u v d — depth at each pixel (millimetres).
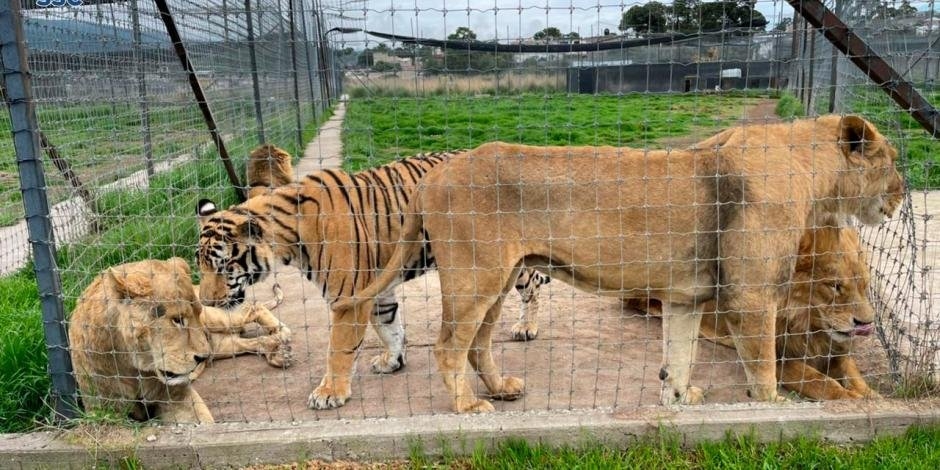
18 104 3865
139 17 7668
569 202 4129
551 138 11695
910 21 4863
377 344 5832
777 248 4109
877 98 5844
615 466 3686
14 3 3771
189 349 4090
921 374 4238
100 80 7281
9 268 8148
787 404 4090
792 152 4238
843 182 4469
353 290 4777
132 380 4230
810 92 9750
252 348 5633
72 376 4211
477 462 3812
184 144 9406
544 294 6891
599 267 4211
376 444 3908
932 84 4590
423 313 6418
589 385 4875
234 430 3979
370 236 4879
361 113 14156
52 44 6348
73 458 3869
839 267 4473
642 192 4102
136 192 7516
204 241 4918
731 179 4062
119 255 6297
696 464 3807
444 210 4152
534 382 4949
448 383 4328
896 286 5227
